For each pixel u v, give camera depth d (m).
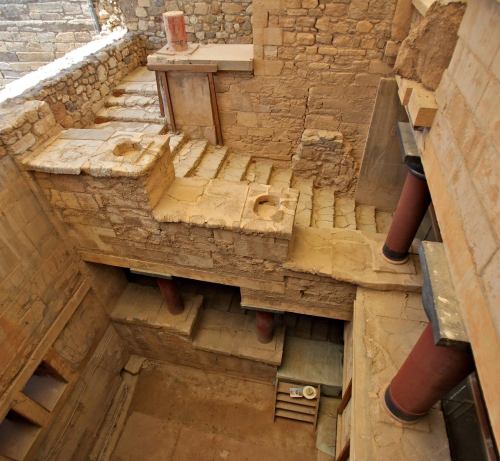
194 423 6.16
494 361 1.49
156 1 7.33
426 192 3.57
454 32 2.80
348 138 6.13
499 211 1.59
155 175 4.15
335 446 5.61
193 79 5.88
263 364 6.00
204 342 6.06
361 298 4.20
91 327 5.76
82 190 4.26
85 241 5.02
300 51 5.30
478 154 1.90
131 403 6.50
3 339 4.20
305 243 4.58
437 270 2.21
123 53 7.43
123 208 4.31
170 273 5.10
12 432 4.78
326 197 6.46
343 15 4.82
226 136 6.62
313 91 5.68
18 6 8.01
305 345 6.23
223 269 4.72
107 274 5.93
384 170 6.00
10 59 8.81
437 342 1.92
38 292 4.64
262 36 5.26
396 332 3.92
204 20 7.44
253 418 6.16
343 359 5.76
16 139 4.00
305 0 4.78
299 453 5.70
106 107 6.93
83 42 8.36
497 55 1.81
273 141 6.51
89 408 5.86
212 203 4.28
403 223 3.94
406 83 3.45
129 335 6.52
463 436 3.24
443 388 2.67
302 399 5.91
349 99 5.64
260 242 4.10
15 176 4.13
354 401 3.42
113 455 5.89
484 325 1.62
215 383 6.67
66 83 5.77
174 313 6.04
